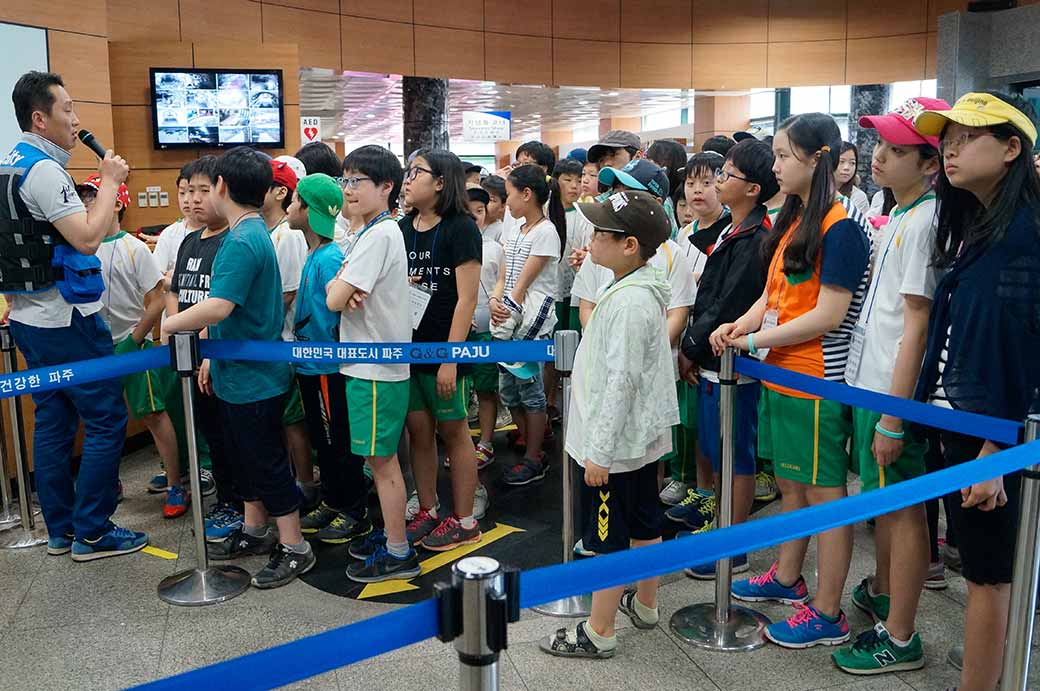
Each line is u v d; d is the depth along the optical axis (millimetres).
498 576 1327
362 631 1307
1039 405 1825
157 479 4145
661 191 3307
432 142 9836
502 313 3969
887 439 2188
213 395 3502
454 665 2488
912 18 10703
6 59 5516
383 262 2908
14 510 3748
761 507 3744
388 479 3041
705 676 2408
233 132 7105
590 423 2348
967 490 1917
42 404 3277
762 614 2742
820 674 2418
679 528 3516
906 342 2158
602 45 10711
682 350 3068
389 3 9375
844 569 2553
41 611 2867
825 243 2361
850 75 11008
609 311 2303
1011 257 1817
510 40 10227
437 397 3242
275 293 3072
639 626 2684
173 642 2643
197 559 3000
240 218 2955
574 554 3012
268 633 2695
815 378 2299
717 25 10992
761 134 4492
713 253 3021
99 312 3277
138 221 7027
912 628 2432
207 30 7848
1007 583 1984
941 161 1984
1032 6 8055
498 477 4316
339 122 14906
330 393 3369
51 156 3070
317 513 3633
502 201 4965
